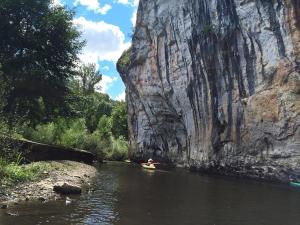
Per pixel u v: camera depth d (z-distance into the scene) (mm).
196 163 39969
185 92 40656
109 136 55375
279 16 29047
